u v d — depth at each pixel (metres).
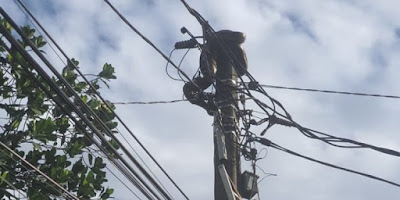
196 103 24.58
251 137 24.81
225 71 25.03
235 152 23.98
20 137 17.52
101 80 20.06
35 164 17.66
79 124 16.27
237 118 24.73
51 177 17.66
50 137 17.94
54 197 17.73
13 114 17.67
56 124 18.72
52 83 14.75
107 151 17.92
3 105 17.73
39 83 14.80
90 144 18.95
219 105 24.64
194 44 24.44
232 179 23.38
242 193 23.95
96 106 19.47
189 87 24.69
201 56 24.81
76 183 18.42
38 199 17.34
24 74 17.86
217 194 22.89
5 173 16.64
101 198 19.09
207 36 24.89
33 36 18.66
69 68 19.16
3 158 16.92
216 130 24.28
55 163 18.08
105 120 19.53
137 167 17.69
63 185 17.80
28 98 18.08
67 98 15.27
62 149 18.66
